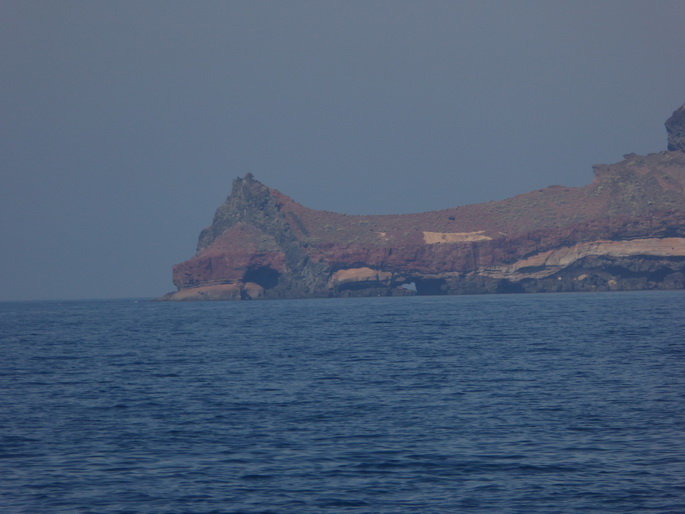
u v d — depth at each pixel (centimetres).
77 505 9544
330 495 9794
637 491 9781
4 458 11762
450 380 19562
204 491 10019
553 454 11556
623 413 14512
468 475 10556
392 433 13138
